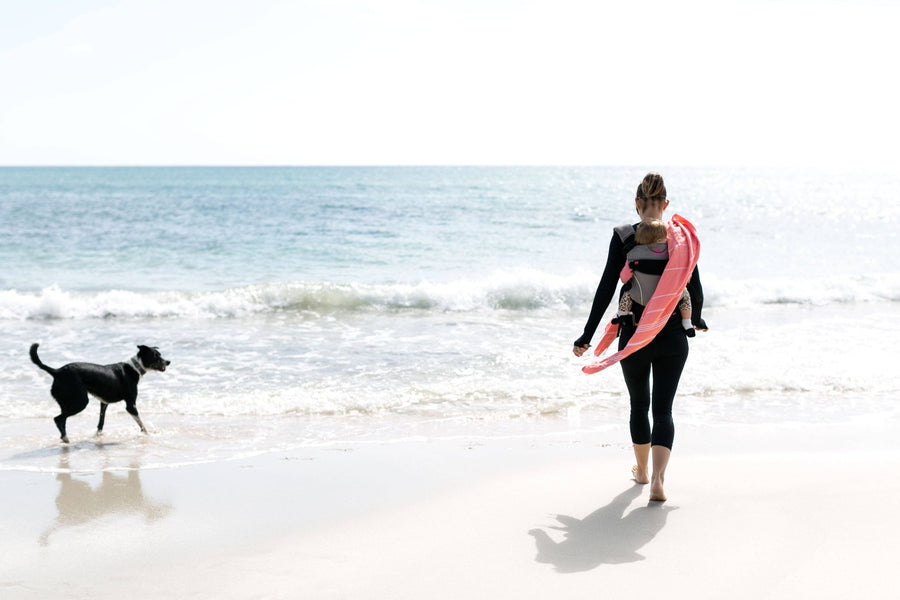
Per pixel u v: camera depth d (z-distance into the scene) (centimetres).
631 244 389
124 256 1920
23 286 1452
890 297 1296
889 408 638
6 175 11706
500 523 377
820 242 2367
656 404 402
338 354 866
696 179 10781
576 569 313
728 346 888
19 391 704
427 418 618
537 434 567
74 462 504
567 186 6981
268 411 639
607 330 423
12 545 360
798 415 616
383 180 8731
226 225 2808
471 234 2478
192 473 478
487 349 893
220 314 1139
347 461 501
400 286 1238
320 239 2323
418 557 334
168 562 337
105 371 568
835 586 287
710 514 378
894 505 382
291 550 348
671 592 287
